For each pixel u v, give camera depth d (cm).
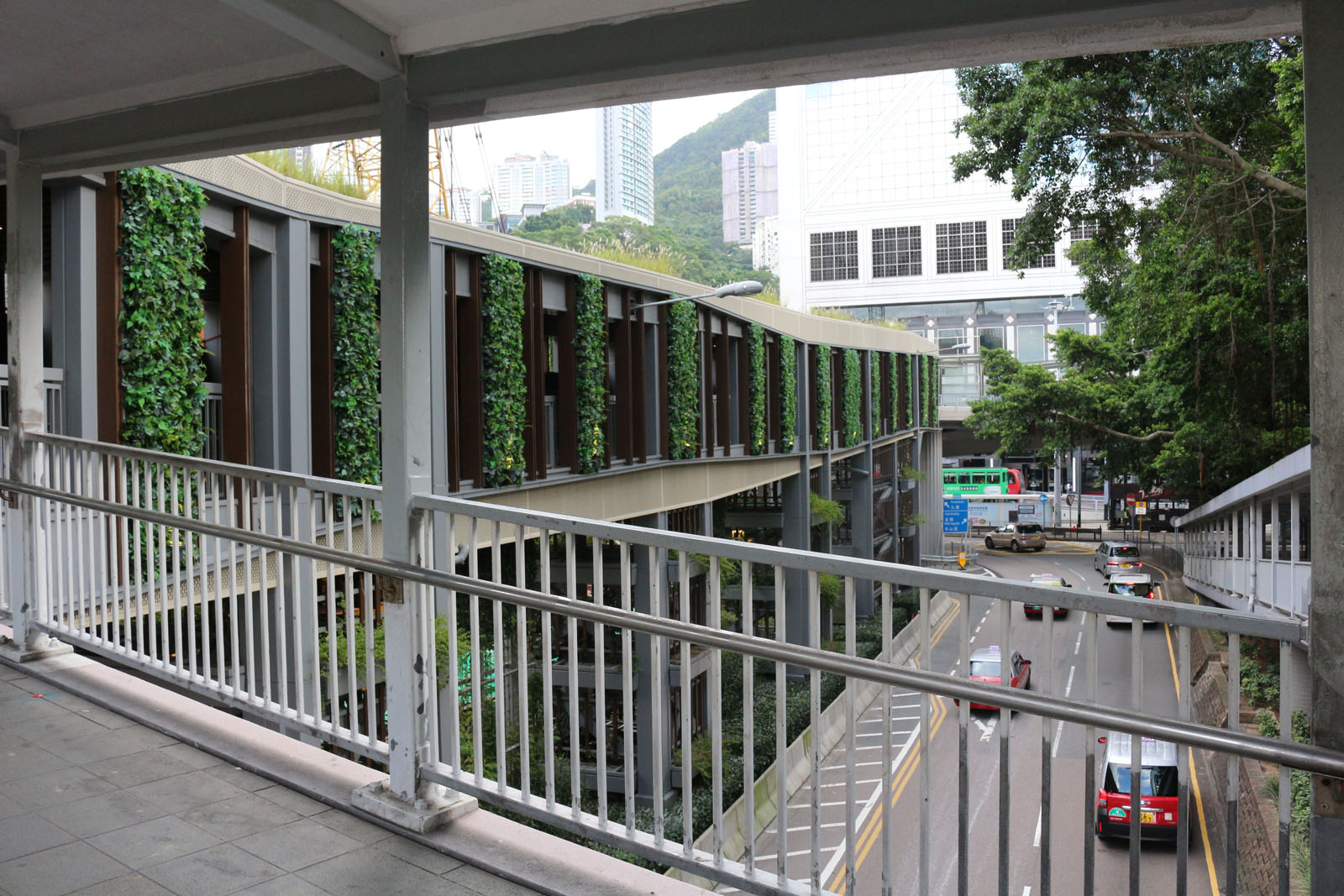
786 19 307
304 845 361
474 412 1455
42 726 471
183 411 972
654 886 321
